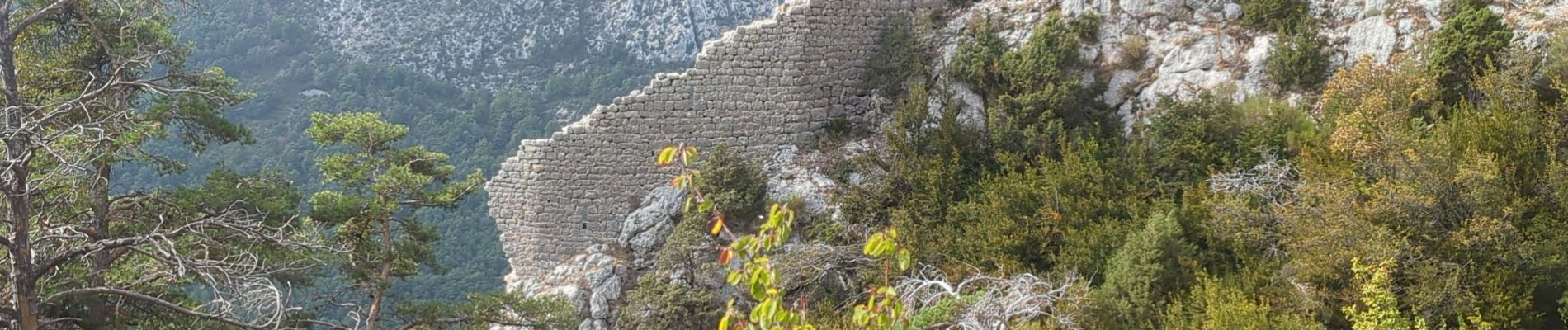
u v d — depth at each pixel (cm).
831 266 2464
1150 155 2522
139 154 2102
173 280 1745
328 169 2289
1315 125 2475
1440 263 1972
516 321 2272
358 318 2061
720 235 2597
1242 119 2512
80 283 1845
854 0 2748
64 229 1789
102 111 2088
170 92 1928
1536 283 1953
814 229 2578
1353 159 2252
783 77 2712
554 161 2698
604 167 2695
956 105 2677
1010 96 2641
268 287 1669
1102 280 2286
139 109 2408
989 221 2420
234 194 2039
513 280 2709
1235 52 2625
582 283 2630
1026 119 2616
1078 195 2438
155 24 2255
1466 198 2016
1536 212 2055
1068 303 2084
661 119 2695
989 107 2647
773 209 1188
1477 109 2317
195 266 1625
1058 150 2588
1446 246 1991
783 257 2467
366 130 2303
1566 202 2025
